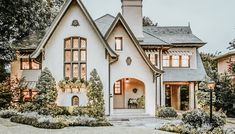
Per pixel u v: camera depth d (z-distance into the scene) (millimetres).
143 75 33875
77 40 33031
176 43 40500
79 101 32125
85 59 32812
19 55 35906
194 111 24875
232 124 30156
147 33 40094
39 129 23250
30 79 35625
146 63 33844
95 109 30562
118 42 33844
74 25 32906
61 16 32219
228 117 39094
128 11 37562
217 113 26781
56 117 27000
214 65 57719
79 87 32031
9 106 33500
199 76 39562
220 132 22062
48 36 32312
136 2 37594
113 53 32344
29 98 35469
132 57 33781
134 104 35594
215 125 23969
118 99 36219
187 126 23641
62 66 32750
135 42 33406
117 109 33250
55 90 32156
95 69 32219
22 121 25734
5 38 38594
